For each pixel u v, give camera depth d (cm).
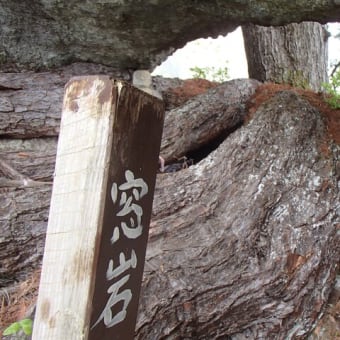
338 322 287
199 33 335
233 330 273
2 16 317
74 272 143
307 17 290
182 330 257
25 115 328
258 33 456
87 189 145
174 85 400
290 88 375
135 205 158
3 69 339
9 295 264
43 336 145
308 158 312
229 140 324
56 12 311
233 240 282
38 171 318
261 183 300
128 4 295
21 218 280
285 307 274
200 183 308
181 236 284
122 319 155
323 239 290
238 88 368
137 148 157
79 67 354
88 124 147
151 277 258
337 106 341
